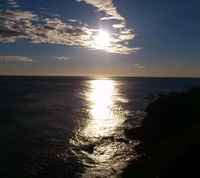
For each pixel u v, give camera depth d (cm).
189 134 1702
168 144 1733
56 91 10200
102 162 2091
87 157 2211
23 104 5666
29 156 2177
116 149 2450
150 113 3225
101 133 3125
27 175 1788
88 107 5603
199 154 1270
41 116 4184
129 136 2952
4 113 4309
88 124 3678
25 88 11562
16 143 2544
